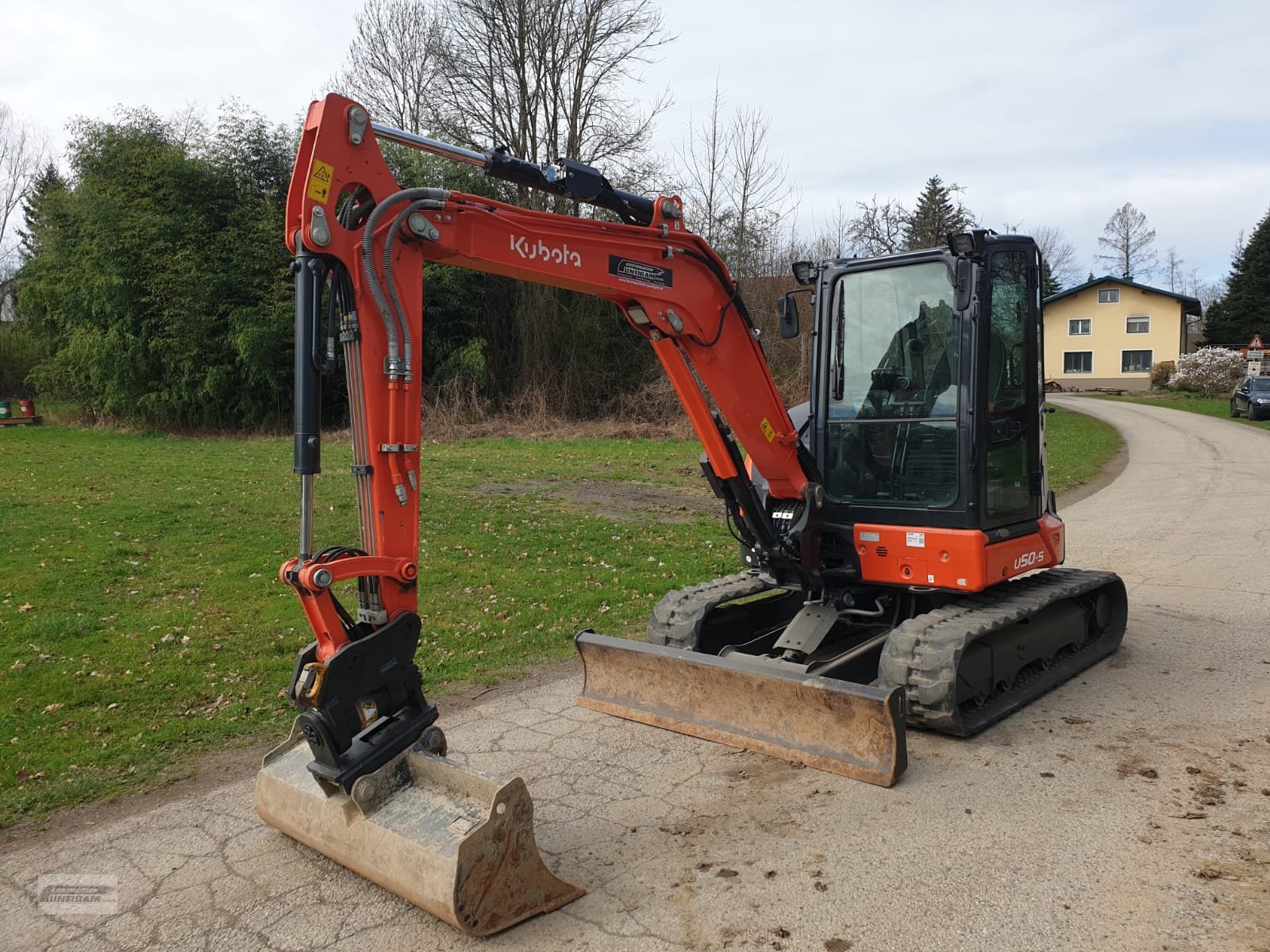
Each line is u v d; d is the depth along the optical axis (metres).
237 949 3.28
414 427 3.73
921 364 5.34
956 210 39.28
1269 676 5.84
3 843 4.16
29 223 41.12
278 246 26.02
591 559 10.00
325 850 3.71
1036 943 3.14
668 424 26.33
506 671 6.41
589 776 4.64
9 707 5.75
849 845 3.85
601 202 4.56
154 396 25.72
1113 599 6.53
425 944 3.25
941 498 5.27
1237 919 3.24
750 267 30.39
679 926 3.32
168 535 10.90
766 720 4.87
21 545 10.19
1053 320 54.78
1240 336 59.06
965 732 4.84
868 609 5.71
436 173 25.47
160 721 5.56
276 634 7.25
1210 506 13.00
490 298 28.61
